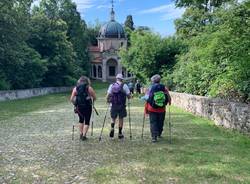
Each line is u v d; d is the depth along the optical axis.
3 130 15.35
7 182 7.81
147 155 10.30
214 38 18.41
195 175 8.17
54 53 64.31
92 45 128.00
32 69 53.66
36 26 62.34
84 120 12.97
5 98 39.72
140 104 31.00
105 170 8.66
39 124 17.36
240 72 16.70
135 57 41.88
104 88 80.56
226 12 18.05
